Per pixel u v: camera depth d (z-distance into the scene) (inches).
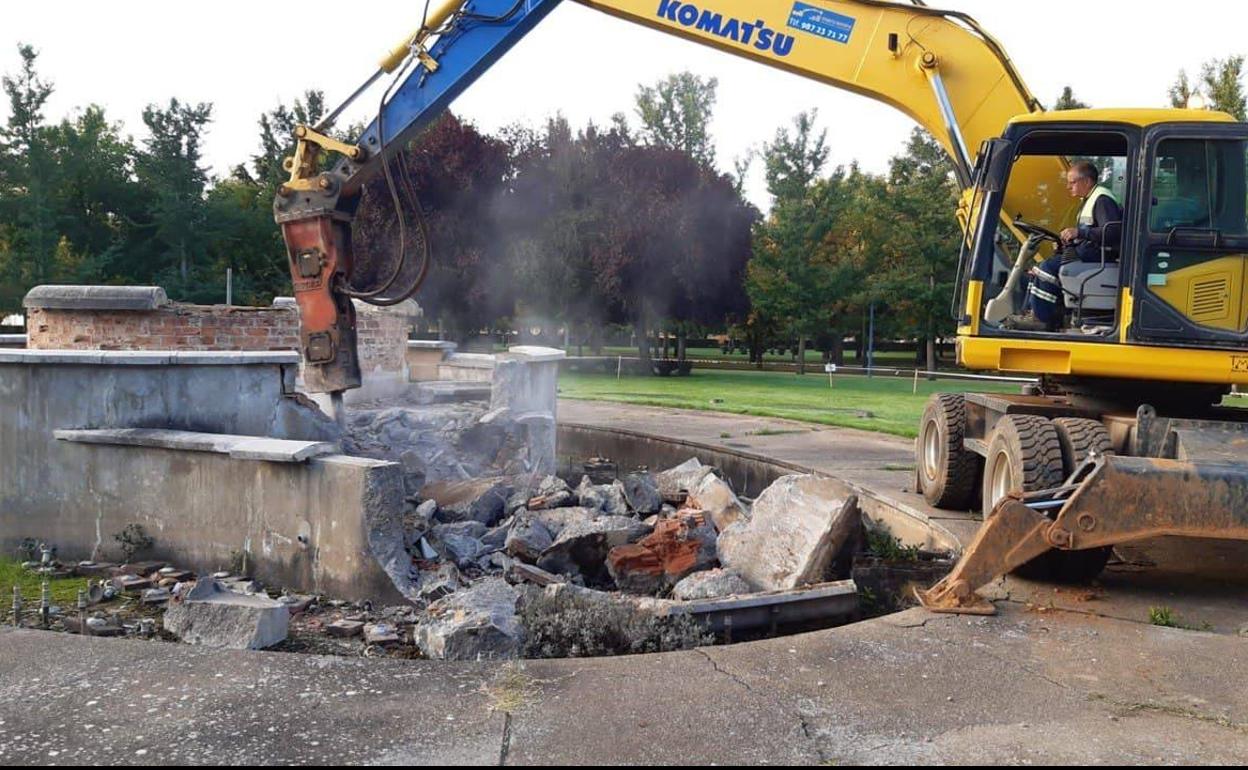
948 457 336.2
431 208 1427.2
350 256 343.6
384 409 501.4
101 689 159.2
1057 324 273.1
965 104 337.4
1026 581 246.2
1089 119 256.2
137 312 439.8
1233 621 215.9
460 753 135.8
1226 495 208.7
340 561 238.1
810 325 1676.9
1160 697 163.9
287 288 1806.1
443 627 191.9
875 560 303.3
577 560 283.0
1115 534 212.4
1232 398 615.5
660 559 272.2
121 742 138.6
